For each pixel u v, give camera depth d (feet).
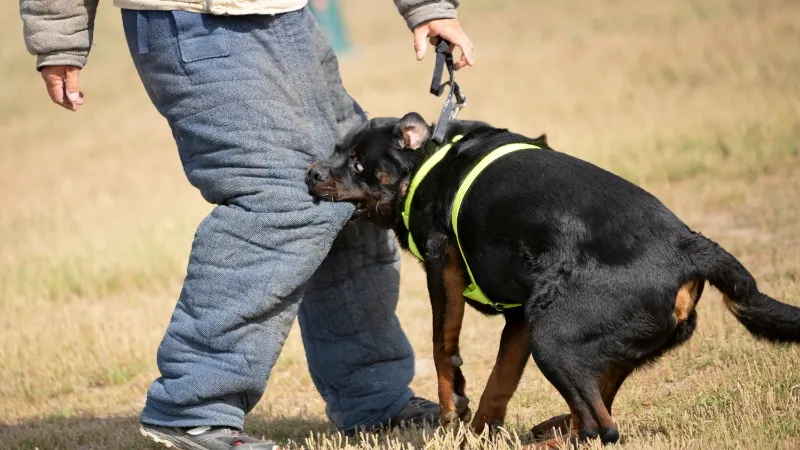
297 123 25.27
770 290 37.32
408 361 30.96
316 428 32.14
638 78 95.25
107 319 47.29
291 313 26.02
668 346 24.02
